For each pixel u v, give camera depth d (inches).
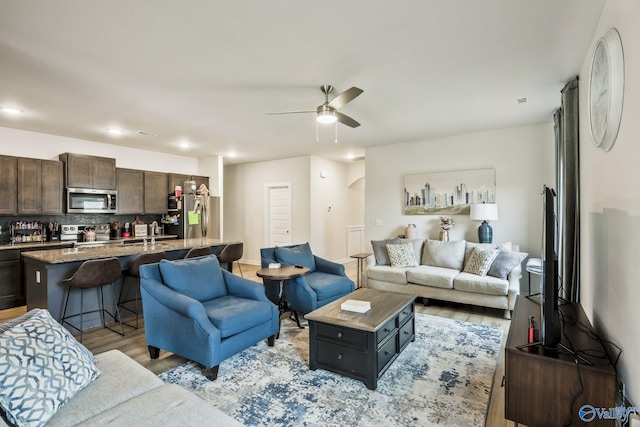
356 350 96.4
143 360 112.3
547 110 157.3
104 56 102.6
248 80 120.9
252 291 123.1
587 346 75.3
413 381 98.3
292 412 83.2
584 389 66.1
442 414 82.5
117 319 154.2
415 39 93.5
